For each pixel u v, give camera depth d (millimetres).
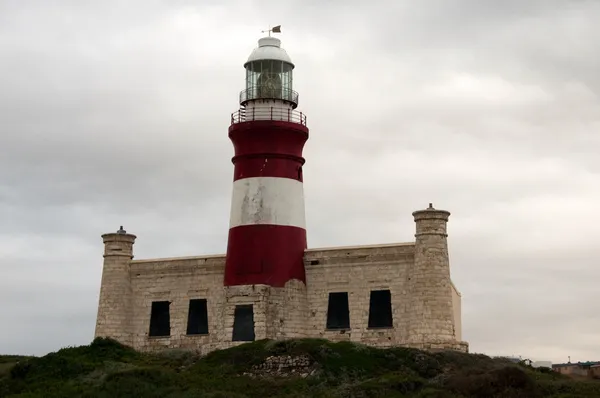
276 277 56281
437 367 50094
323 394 46094
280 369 49875
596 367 60719
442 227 54344
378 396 45688
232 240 57688
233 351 52281
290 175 58188
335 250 56875
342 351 50938
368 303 55625
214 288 58906
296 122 58625
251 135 57875
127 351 55875
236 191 58281
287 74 59938
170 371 50156
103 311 60656
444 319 53094
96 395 46562
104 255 61594
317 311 56719
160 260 60562
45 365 51844
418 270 53969
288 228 57312
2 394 49031
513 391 46250
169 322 59688
